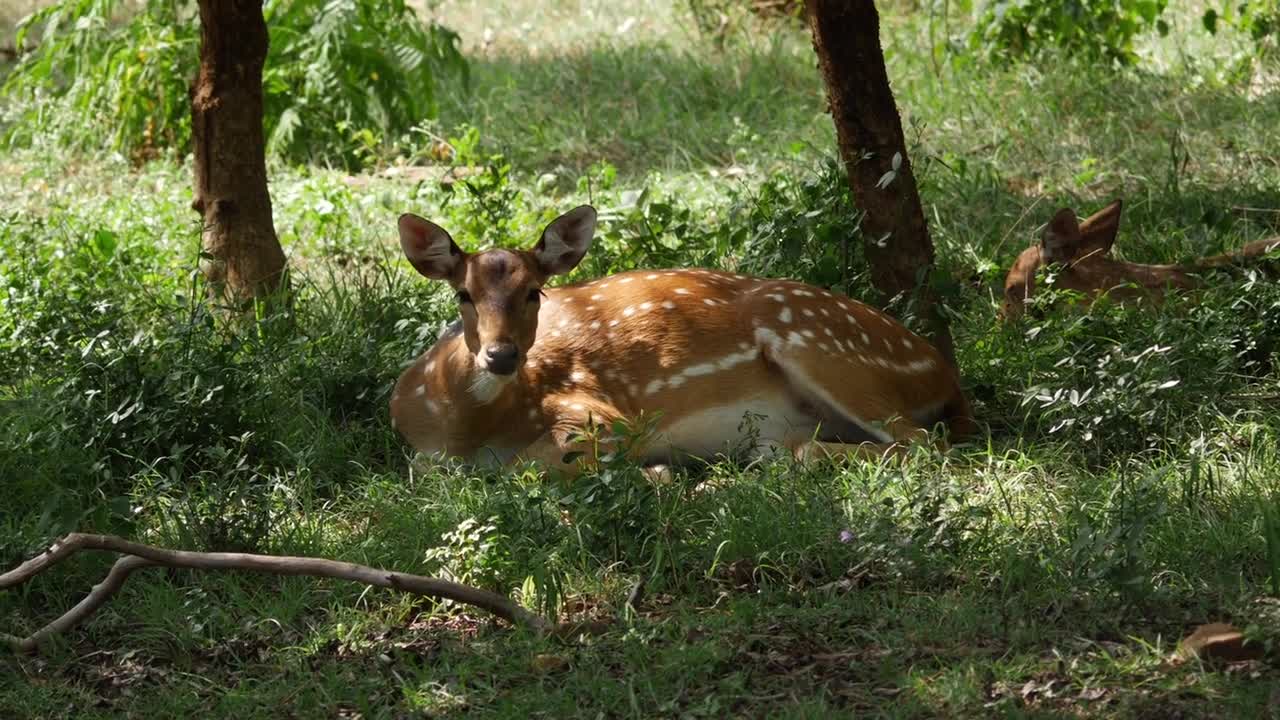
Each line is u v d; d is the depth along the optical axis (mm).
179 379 10656
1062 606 8000
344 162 19328
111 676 7957
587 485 8992
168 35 19938
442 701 7453
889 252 11844
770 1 24172
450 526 9320
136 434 10336
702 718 7191
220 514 9172
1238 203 15148
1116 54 19578
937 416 11148
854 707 7227
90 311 11898
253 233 13430
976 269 13414
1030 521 9109
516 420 10500
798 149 16203
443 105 21203
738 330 10680
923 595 8273
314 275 15039
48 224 15742
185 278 13922
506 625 8305
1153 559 8352
